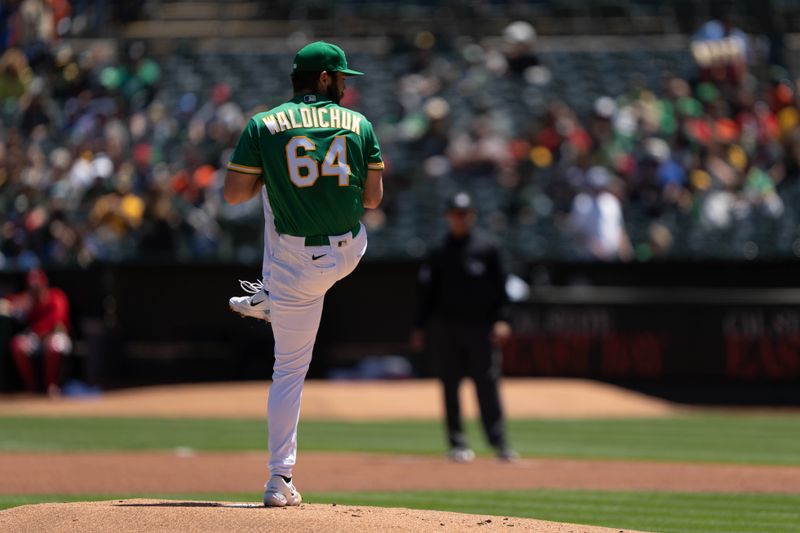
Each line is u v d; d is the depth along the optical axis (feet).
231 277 206.90
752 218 228.22
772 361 195.11
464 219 117.39
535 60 271.90
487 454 127.75
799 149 241.96
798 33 284.82
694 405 194.90
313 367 204.44
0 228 223.51
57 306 194.90
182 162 244.22
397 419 171.83
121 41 275.80
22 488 86.94
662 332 196.24
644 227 226.58
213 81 269.23
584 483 97.04
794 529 70.64
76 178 232.53
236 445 132.77
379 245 220.64
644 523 72.49
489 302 117.19
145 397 183.73
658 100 258.57
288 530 51.78
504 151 239.71
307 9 293.84
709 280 202.49
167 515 54.54
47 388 195.72
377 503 80.28
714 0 293.43
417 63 274.36
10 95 262.06
